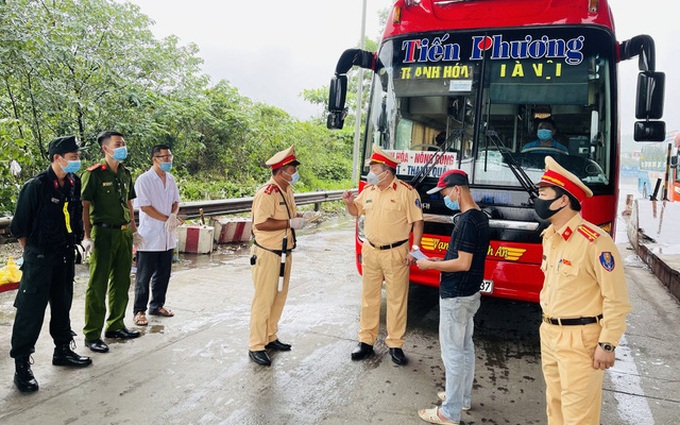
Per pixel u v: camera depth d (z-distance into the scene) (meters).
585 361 2.38
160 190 4.84
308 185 20.50
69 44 9.84
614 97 4.37
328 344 4.50
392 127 5.01
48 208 3.48
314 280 6.87
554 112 4.44
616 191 4.46
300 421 3.14
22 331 3.38
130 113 11.28
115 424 3.02
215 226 9.05
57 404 3.23
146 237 4.77
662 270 7.74
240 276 6.73
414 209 4.03
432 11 4.84
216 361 4.00
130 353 4.09
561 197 2.42
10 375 3.60
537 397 3.65
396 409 3.36
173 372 3.77
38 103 9.27
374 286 4.17
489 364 4.25
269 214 4.01
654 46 4.30
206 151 16.80
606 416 3.43
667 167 18.55
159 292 5.01
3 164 7.88
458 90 4.70
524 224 4.37
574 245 2.40
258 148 18.22
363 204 4.27
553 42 4.45
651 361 4.50
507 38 4.57
